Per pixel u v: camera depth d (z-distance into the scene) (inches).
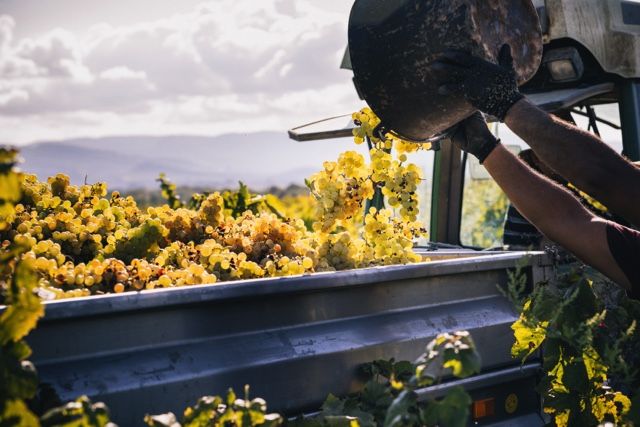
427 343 108.0
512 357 119.9
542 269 127.4
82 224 129.2
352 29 119.6
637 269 111.6
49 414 70.6
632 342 131.6
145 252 123.2
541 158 113.7
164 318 86.7
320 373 96.7
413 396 81.0
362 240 137.9
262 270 115.1
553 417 121.2
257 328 94.0
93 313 81.1
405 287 109.4
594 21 200.2
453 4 110.8
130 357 84.0
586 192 112.4
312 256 126.3
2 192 72.0
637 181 108.9
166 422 77.0
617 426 114.0
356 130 141.8
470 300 118.0
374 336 103.2
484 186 226.1
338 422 91.2
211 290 88.8
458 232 230.7
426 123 120.6
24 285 73.1
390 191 138.5
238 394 89.6
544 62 198.2
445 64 112.2
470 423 115.3
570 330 110.2
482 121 121.8
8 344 72.1
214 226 138.9
